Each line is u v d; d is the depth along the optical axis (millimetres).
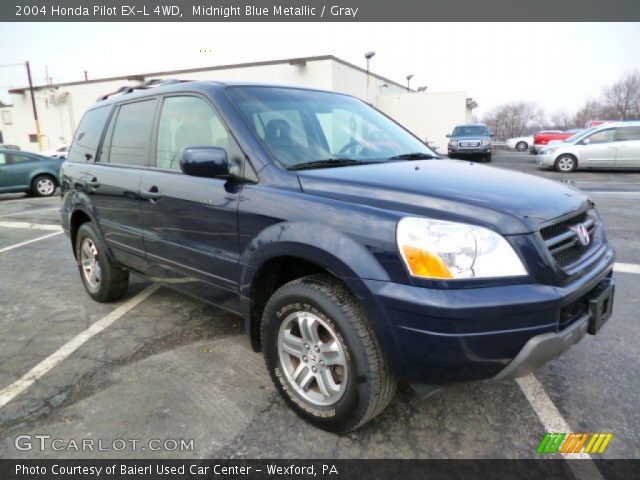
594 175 14180
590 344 3199
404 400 2611
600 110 68438
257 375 2914
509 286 1930
